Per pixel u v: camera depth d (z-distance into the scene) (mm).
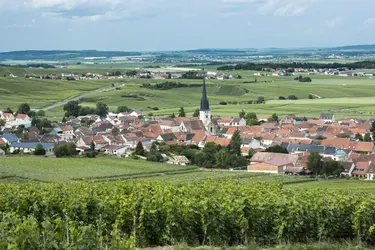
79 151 187875
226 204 47875
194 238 47750
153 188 59438
